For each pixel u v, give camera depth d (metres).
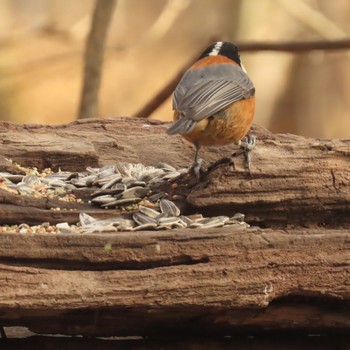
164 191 11.02
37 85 34.50
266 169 10.62
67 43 35.06
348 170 10.75
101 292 9.38
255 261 9.68
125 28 38.22
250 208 10.65
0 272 9.34
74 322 9.91
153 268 9.58
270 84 32.62
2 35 33.84
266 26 32.66
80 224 10.33
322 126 33.28
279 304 9.98
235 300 9.59
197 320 10.00
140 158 12.33
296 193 10.64
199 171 10.95
